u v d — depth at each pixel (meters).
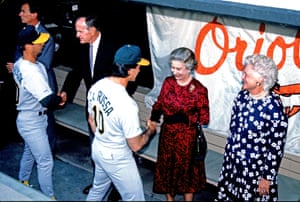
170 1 3.84
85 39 3.81
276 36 3.91
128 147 3.16
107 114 3.04
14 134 4.97
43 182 3.85
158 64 4.65
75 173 4.19
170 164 3.52
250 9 3.41
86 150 4.65
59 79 5.45
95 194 3.42
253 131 3.12
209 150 4.43
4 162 4.57
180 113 3.41
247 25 4.02
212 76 4.34
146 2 4.04
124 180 3.20
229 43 4.17
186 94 3.36
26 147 3.99
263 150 3.16
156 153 4.05
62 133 5.09
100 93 3.08
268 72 3.01
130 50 3.02
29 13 4.18
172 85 3.40
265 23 3.90
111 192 3.50
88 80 4.00
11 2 4.67
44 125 3.85
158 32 4.58
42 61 4.16
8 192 3.11
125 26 4.78
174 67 3.25
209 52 4.31
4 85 4.75
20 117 3.78
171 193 3.54
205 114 3.40
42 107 3.77
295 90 3.93
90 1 5.03
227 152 3.35
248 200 3.28
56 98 3.70
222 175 3.43
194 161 3.51
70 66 5.44
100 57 3.85
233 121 3.27
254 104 3.11
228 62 4.22
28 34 3.54
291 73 3.92
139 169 3.98
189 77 3.36
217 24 4.20
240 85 4.19
